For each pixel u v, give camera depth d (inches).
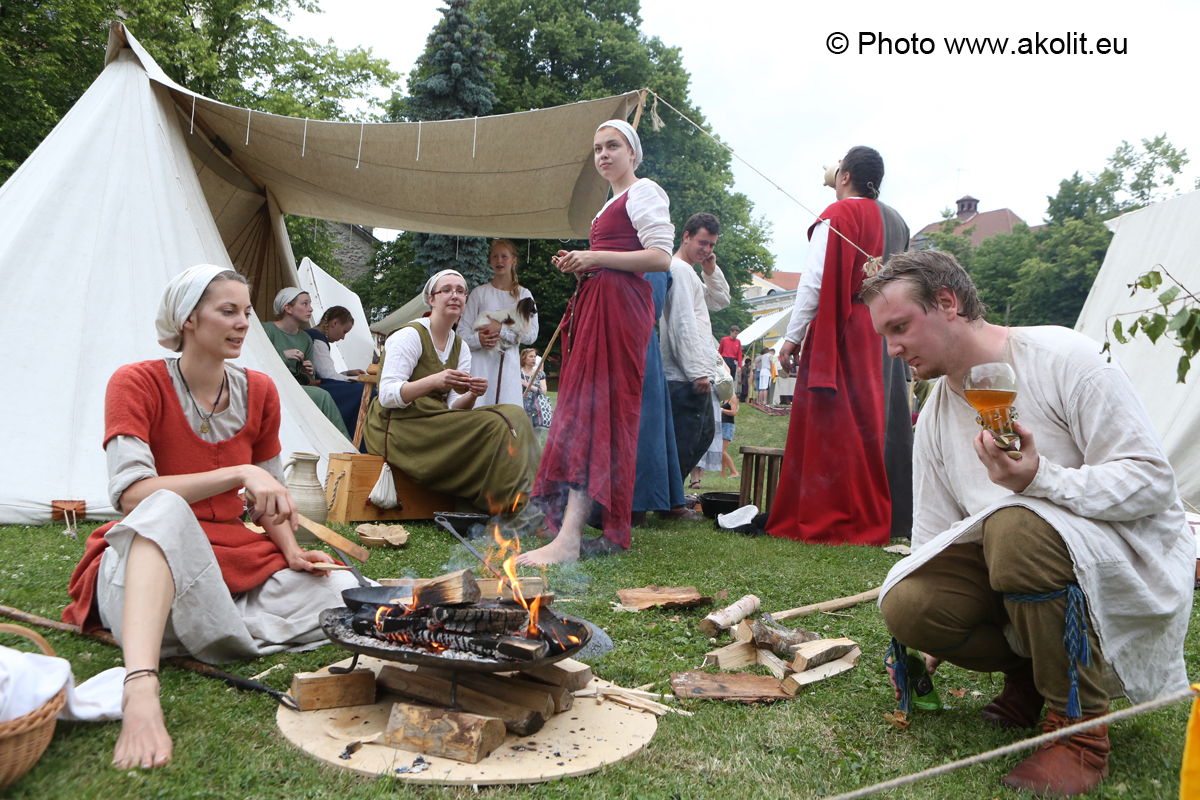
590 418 166.9
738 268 1403.8
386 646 77.8
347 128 266.1
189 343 96.1
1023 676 87.0
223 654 92.0
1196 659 111.5
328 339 327.0
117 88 212.7
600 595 138.6
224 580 95.3
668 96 1159.0
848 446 210.8
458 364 210.8
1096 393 75.8
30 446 165.9
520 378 252.4
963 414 87.0
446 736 71.6
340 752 71.4
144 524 80.7
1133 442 73.8
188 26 820.0
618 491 170.1
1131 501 72.1
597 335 168.1
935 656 86.0
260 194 335.3
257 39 909.8
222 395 100.1
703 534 214.8
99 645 92.3
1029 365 79.9
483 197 306.8
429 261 830.5
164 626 80.5
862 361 213.2
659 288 208.8
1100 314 381.7
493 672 81.4
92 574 93.6
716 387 307.1
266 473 90.7
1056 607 71.9
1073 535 70.9
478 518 188.4
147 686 70.9
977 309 82.3
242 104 856.3
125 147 203.8
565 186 295.1
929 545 83.8
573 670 88.0
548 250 1026.1
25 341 174.7
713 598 137.9
